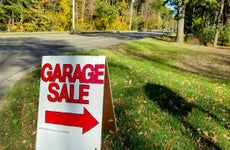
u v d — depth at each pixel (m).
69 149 3.63
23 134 5.17
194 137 4.94
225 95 8.38
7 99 6.96
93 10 63.44
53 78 3.72
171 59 16.33
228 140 5.05
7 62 11.86
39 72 9.38
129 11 88.25
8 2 45.31
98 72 3.50
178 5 29.97
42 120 3.78
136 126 5.14
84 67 3.56
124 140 4.65
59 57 3.70
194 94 7.66
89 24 60.91
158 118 5.57
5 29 44.78
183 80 9.87
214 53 22.31
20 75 9.52
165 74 10.46
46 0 50.81
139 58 15.10
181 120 5.57
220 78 11.98
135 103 6.23
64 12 52.94
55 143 3.71
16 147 4.81
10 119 5.74
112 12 63.53
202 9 38.62
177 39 30.50
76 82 3.60
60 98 3.69
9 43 19.00
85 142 3.55
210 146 4.70
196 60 17.16
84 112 3.56
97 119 3.49
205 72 13.26
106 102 3.96
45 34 31.22
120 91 7.07
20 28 45.72
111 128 4.07
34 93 6.98
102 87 3.48
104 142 4.61
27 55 13.86
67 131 3.64
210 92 8.46
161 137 4.74
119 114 5.60
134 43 22.83
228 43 34.53
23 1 46.12
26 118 5.71
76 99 3.60
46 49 16.45
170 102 6.49
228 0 37.56
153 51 19.64
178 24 30.39
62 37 27.09
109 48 18.12
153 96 6.82
